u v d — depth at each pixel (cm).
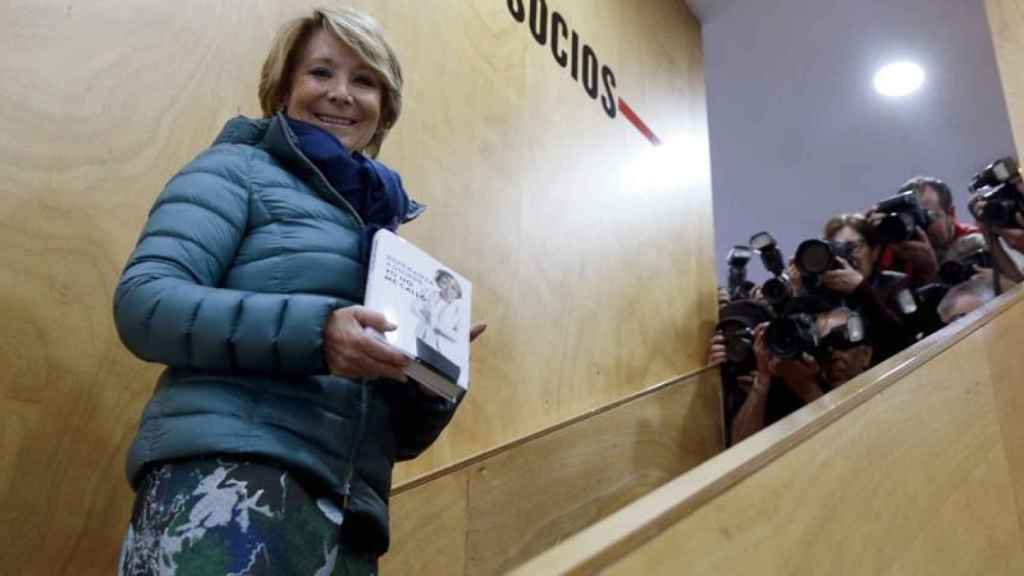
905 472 158
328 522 94
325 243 105
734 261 398
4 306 134
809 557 124
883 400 160
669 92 389
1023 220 308
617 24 352
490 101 255
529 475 234
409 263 108
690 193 384
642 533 96
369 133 129
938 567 155
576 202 292
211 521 86
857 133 575
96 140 152
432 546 194
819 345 292
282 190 107
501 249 247
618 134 331
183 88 169
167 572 84
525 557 224
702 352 359
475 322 229
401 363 95
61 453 137
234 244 102
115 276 150
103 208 150
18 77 142
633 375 306
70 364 140
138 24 163
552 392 259
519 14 281
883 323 296
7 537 128
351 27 128
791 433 131
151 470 91
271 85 130
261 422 92
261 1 189
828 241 321
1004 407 206
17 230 138
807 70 518
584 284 287
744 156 605
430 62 233
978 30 478
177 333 90
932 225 344
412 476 197
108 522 141
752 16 462
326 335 92
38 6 148
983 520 176
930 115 552
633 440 289
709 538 107
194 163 105
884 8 466
